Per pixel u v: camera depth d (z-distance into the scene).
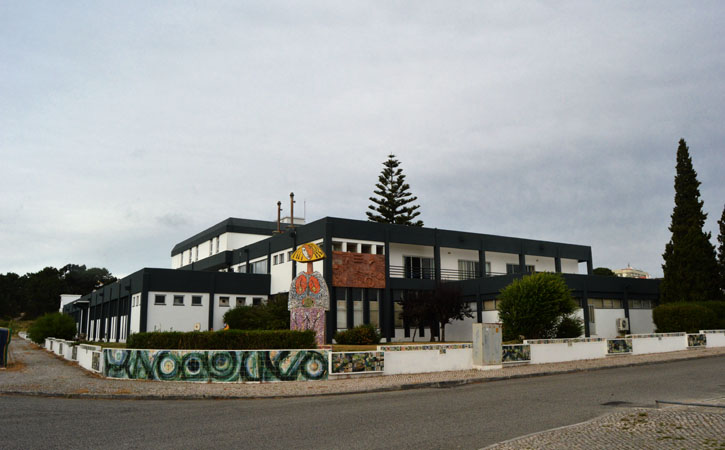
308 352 17.22
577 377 17.89
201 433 9.30
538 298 27.19
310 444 8.34
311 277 26.70
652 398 12.62
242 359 16.88
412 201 70.00
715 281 37.38
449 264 42.91
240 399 14.13
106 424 10.23
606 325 40.56
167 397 14.12
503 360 20.42
